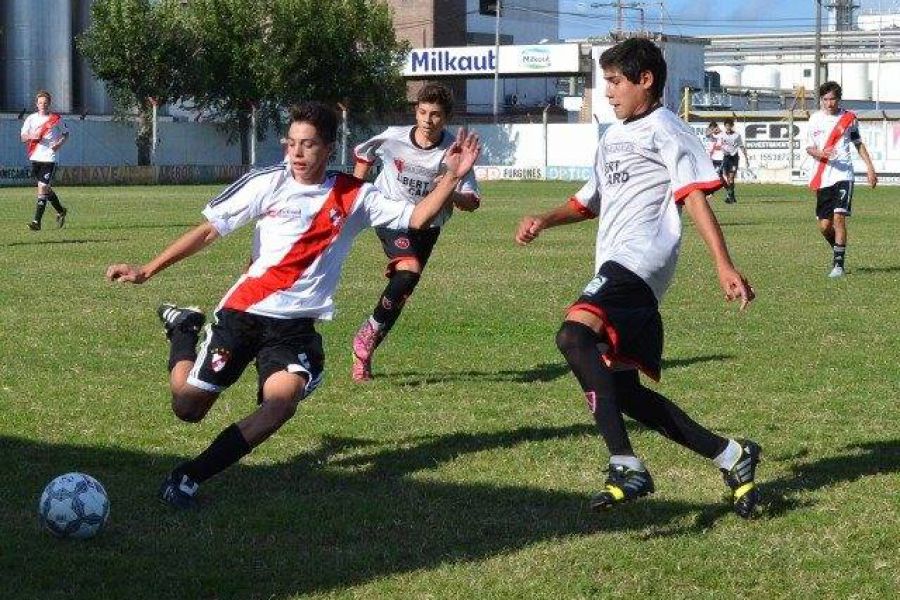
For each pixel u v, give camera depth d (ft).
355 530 25.39
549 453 31.94
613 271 26.35
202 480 26.81
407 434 34.04
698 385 40.91
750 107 386.93
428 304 60.08
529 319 55.57
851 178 74.74
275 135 284.20
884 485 28.99
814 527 25.85
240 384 40.19
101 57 253.24
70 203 157.48
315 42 272.92
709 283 70.54
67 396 38.04
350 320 55.21
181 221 120.47
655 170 26.78
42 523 24.68
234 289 27.99
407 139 43.55
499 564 23.34
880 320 56.13
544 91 403.54
